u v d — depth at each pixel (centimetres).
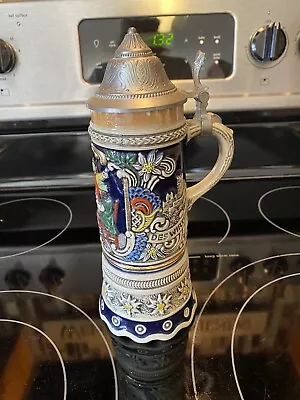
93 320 51
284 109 71
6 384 43
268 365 44
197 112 43
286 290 55
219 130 43
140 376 43
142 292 45
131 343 47
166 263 45
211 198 76
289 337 48
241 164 80
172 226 44
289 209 73
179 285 47
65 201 77
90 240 67
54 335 49
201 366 44
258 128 77
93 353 46
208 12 63
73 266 61
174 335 47
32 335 49
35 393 42
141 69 38
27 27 63
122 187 41
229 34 65
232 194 77
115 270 45
